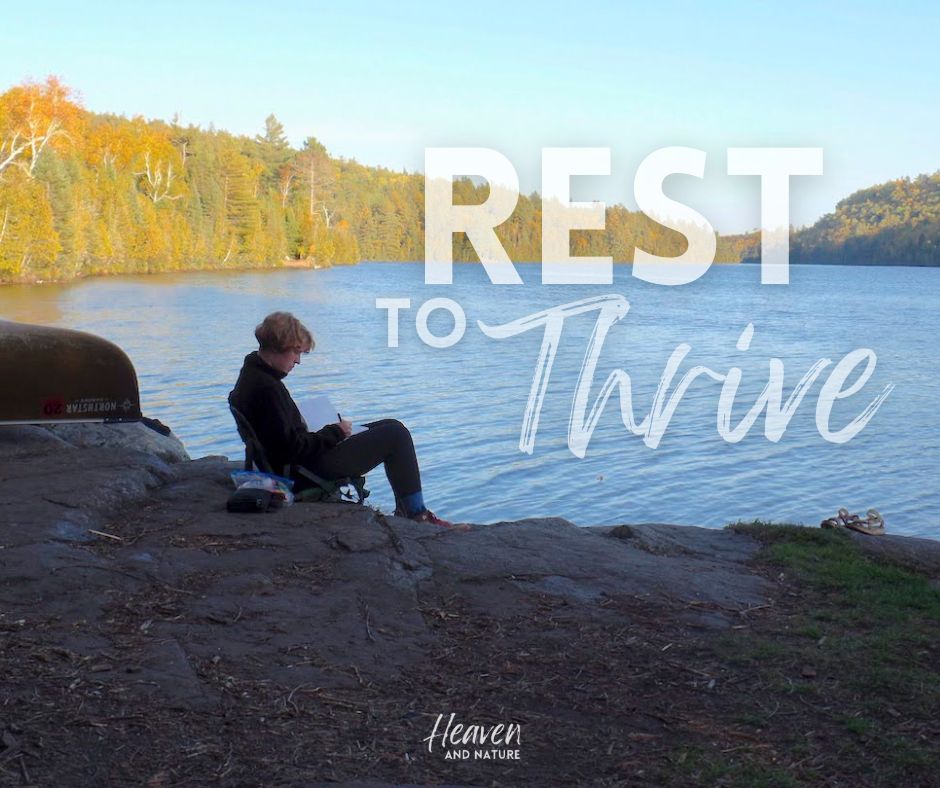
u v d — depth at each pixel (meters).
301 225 149.62
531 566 4.70
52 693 3.26
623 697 3.49
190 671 3.48
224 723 3.15
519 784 2.90
